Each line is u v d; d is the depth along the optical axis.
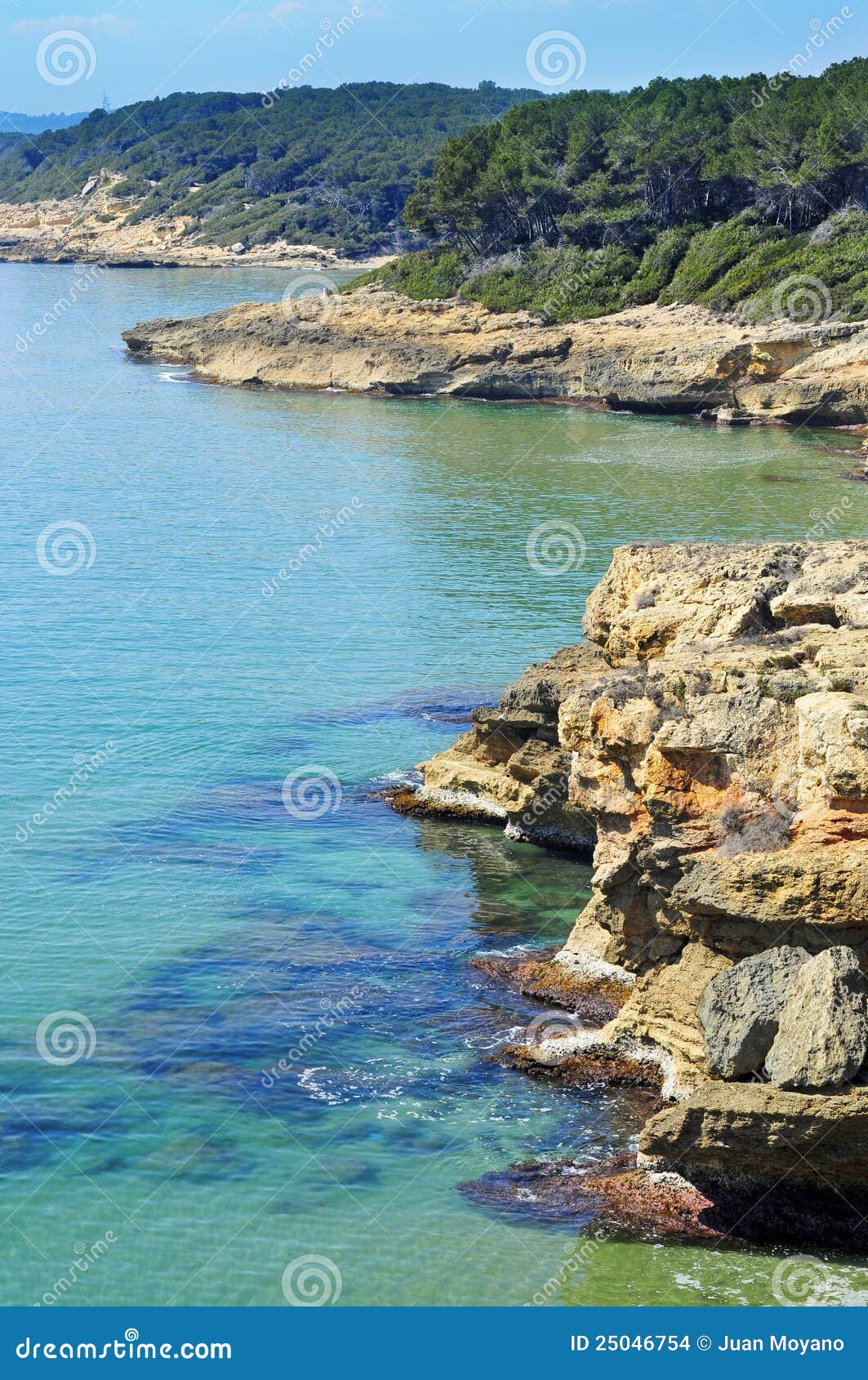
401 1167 25.22
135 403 129.50
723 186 150.50
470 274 155.50
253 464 100.62
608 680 31.30
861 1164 22.86
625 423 118.88
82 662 55.62
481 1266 22.66
